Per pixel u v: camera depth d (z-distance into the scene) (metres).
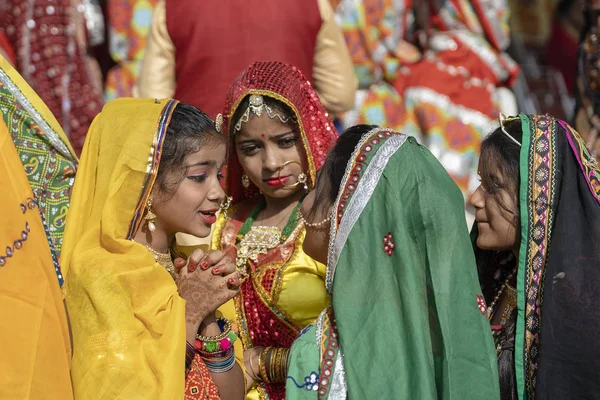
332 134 4.05
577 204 3.21
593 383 3.05
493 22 7.23
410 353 2.96
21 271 2.91
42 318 2.94
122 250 3.27
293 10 5.47
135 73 6.80
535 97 9.19
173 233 3.56
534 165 3.27
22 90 3.56
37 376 2.90
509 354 3.32
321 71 5.67
